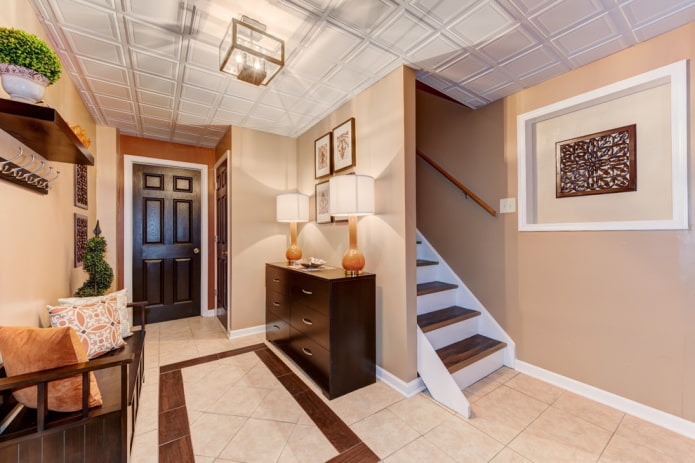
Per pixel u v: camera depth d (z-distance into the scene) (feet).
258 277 10.71
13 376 3.26
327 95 8.05
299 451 4.81
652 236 5.60
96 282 7.25
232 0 4.65
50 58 3.86
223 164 11.37
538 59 6.19
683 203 5.22
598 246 6.27
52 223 5.91
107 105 8.52
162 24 5.20
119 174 10.80
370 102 7.56
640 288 5.73
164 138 11.57
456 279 8.95
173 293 12.17
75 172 7.43
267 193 10.97
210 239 12.89
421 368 6.69
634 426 5.41
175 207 12.23
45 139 4.33
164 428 5.38
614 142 6.18
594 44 5.68
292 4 4.73
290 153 11.54
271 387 6.84
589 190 6.53
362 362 6.91
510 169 7.76
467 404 5.66
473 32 5.38
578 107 6.64
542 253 7.15
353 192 6.80
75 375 3.59
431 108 9.90
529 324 7.38
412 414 5.81
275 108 8.89
